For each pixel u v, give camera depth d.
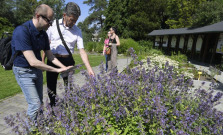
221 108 3.71
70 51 2.91
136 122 1.98
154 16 29.52
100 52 20.94
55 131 1.88
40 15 1.99
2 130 2.91
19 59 2.13
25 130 1.93
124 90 2.24
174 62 7.45
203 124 2.22
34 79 2.30
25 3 39.59
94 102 2.20
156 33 23.20
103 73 2.59
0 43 2.21
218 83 6.09
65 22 2.77
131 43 18.62
